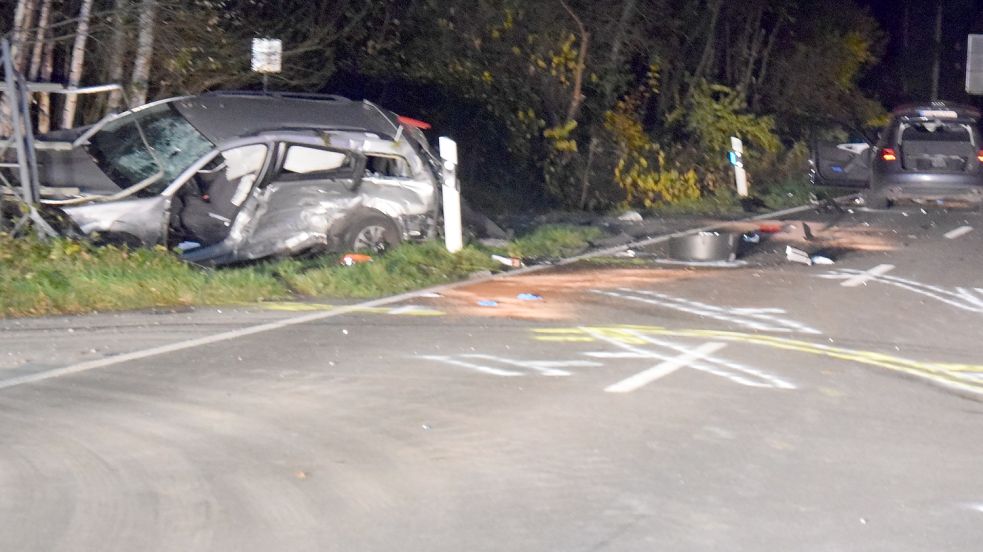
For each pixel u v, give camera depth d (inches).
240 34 696.4
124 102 631.8
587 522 237.1
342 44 812.0
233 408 315.0
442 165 565.6
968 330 446.3
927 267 600.1
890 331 440.5
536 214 826.2
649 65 1032.2
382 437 291.0
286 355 376.8
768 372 366.9
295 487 254.7
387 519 237.1
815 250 660.7
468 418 308.3
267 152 528.1
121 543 222.4
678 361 378.3
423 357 376.8
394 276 509.4
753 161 1069.8
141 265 478.0
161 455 274.8
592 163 875.4
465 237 599.8
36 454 274.2
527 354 383.9
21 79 519.8
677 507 246.4
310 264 530.3
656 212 869.2
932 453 287.4
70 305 441.1
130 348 383.6
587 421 307.3
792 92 1291.8
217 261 523.2
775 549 224.8
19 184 531.8
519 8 883.4
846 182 900.0
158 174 515.5
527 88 883.4
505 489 255.6
